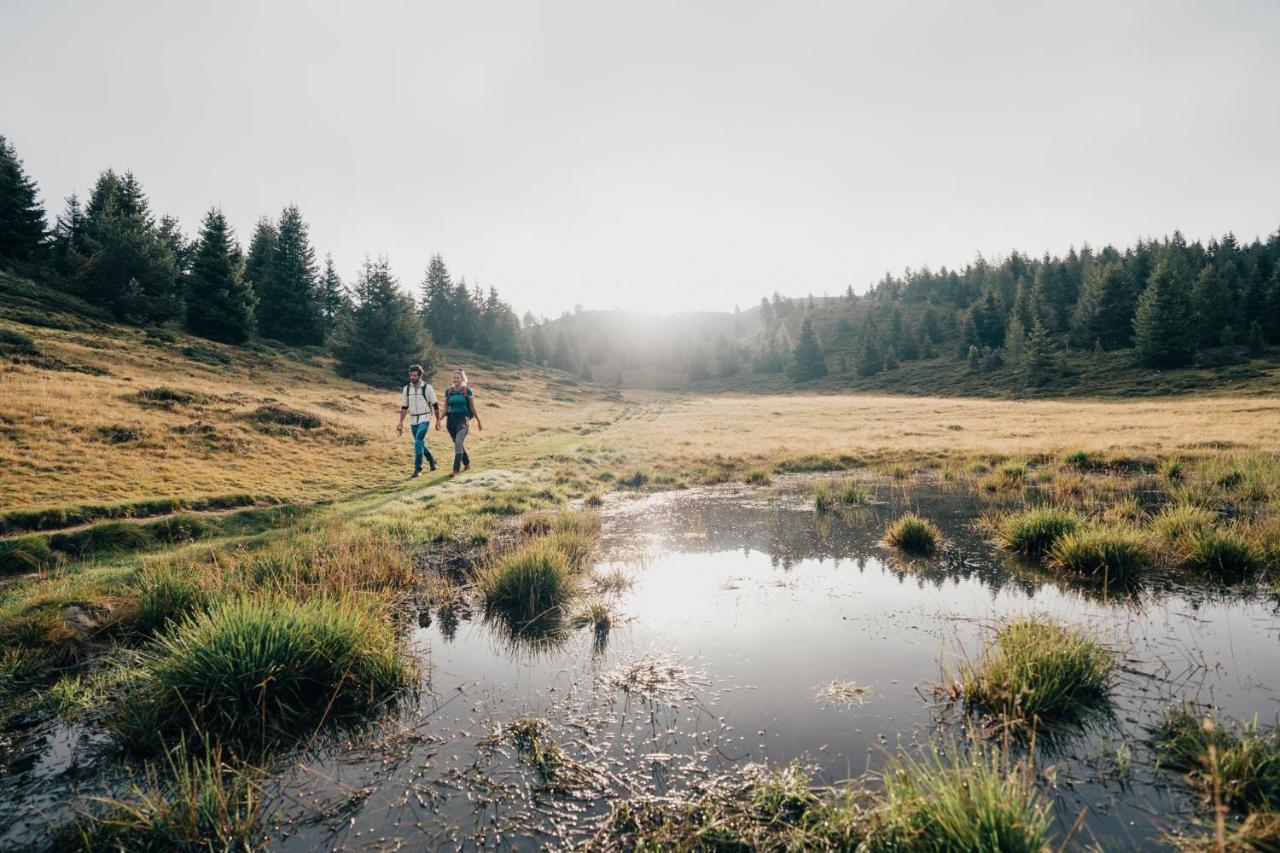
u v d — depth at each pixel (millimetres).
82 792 3123
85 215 56094
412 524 9773
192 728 3705
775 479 16766
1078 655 3896
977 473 16344
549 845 2643
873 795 2869
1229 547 6500
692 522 10664
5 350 26062
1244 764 2842
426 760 3369
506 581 6227
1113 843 2492
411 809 2932
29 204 51688
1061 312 107438
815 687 4125
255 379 38156
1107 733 3379
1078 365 82125
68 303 41875
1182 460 15945
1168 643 4625
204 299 49031
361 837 2730
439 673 4547
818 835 2623
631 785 3078
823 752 3309
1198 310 82312
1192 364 72500
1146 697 3771
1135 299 92875
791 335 170000
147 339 39750
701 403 74812
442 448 21875
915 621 5359
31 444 12945
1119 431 24438
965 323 109812
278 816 2898
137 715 3750
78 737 3672
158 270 47906
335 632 4348
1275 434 19906
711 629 5352
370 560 7113
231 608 4551
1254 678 3992
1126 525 8078
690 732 3584
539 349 133375
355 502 12062
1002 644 4266
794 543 8773
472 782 3146
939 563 7379
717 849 2592
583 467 18156
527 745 3502
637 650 4922
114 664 4633
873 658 4594
